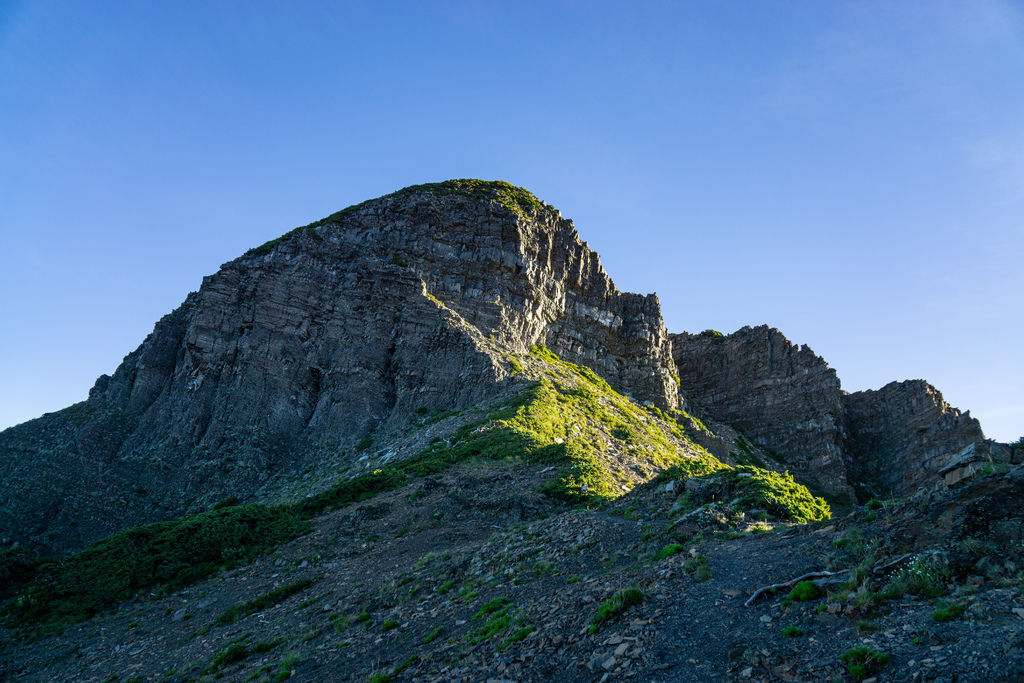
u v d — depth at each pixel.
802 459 107.75
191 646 32.75
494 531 41.50
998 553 15.16
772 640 15.15
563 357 106.81
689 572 20.64
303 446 81.06
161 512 68.94
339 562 41.31
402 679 19.89
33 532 61.50
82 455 76.06
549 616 20.78
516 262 105.75
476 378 83.44
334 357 90.75
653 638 16.70
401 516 46.88
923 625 13.80
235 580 42.75
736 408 123.62
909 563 16.14
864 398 118.12
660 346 119.19
